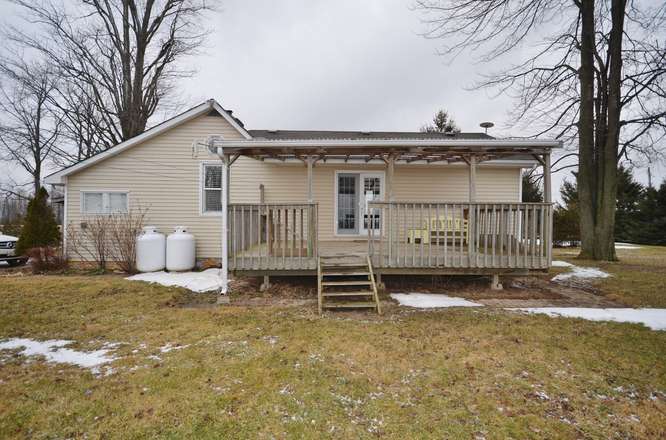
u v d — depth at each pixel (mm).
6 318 4648
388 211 6141
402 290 6438
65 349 3641
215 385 2861
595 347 3732
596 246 10109
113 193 9180
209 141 5844
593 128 10188
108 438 2207
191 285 6797
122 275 7824
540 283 7090
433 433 2283
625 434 2320
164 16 15070
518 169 10031
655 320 4656
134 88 14758
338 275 5801
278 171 9578
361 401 2652
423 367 3219
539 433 2301
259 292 6266
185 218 9352
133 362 3297
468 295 6082
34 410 2498
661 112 9344
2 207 21766
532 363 3328
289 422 2385
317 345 3711
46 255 8359
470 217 6113
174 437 2217
